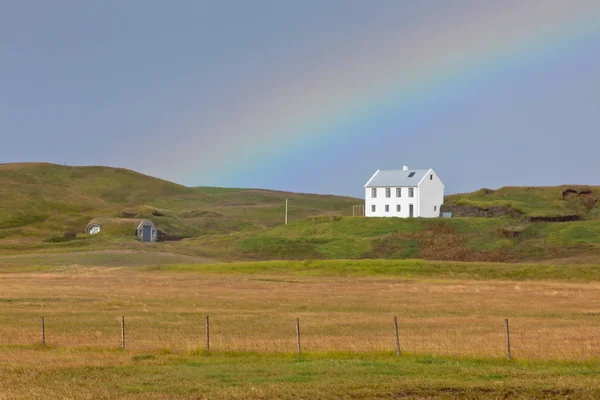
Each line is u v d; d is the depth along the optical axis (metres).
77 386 52.81
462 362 60.59
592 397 47.94
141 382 53.94
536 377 53.50
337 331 79.75
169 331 80.62
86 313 99.00
